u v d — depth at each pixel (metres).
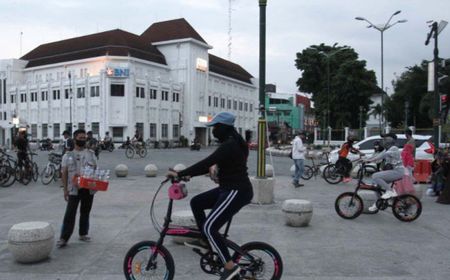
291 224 7.98
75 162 6.66
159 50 70.62
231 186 4.31
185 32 69.31
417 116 63.50
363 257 6.07
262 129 10.40
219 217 4.26
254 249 4.61
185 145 63.91
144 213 9.29
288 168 22.91
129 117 55.81
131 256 4.62
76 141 6.74
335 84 53.03
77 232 7.52
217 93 77.25
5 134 68.19
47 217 8.91
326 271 5.45
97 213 9.28
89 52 62.72
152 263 4.52
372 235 7.37
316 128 52.03
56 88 61.03
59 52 68.38
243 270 4.46
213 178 4.87
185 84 68.25
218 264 4.42
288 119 100.12
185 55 68.38
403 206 8.50
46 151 42.16
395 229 7.84
